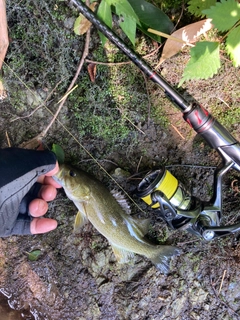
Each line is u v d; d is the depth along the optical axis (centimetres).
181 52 26
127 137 28
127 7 21
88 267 31
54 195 28
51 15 24
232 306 33
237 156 24
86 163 29
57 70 26
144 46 26
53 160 25
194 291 32
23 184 24
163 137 29
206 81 27
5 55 25
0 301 32
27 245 31
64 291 32
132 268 31
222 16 20
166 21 24
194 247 32
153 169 27
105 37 23
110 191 28
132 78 27
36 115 27
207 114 23
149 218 29
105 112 27
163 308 32
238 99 28
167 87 23
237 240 32
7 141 27
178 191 26
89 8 22
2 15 21
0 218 24
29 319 32
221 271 32
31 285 32
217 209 25
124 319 32
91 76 26
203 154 30
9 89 26
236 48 22
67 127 28
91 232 31
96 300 32
